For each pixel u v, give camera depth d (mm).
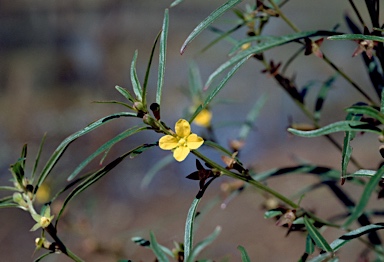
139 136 7809
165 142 1359
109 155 7312
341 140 7758
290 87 2031
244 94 9156
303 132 1212
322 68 9445
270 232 5590
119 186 7074
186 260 1340
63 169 6914
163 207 6641
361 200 1016
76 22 10672
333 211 5602
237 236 5578
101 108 8875
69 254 1510
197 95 2369
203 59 10203
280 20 10375
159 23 11062
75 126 8523
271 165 7504
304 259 1395
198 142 1359
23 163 1510
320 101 2023
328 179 2094
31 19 10875
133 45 10445
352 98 8445
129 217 6355
